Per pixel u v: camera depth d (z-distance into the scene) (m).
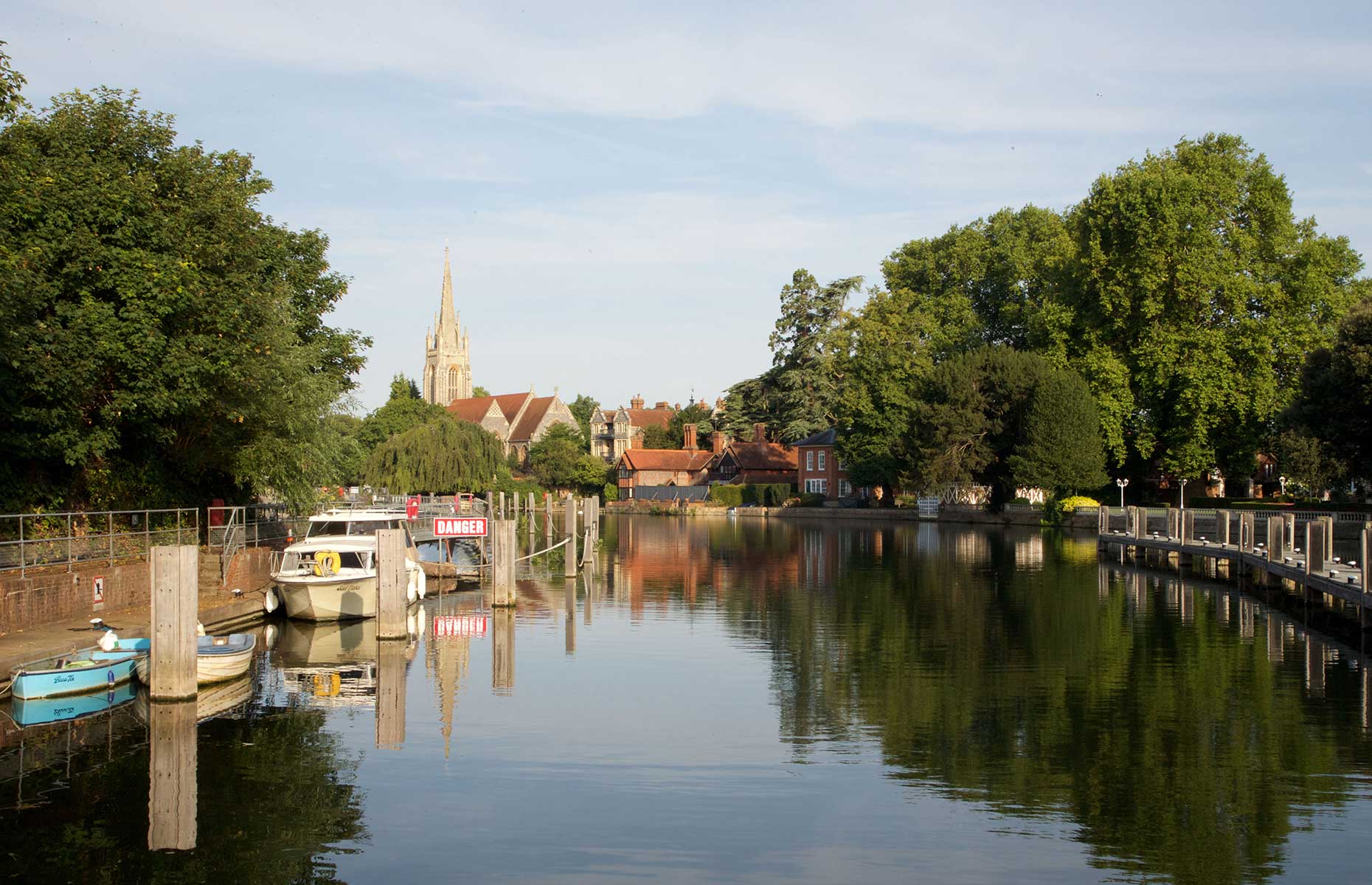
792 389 111.00
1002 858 12.50
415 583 34.38
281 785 14.94
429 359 185.88
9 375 22.62
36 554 24.66
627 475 130.88
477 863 12.37
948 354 90.12
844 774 15.52
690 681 21.58
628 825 13.48
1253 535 38.06
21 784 14.92
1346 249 70.31
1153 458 72.88
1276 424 60.38
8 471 26.02
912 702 19.75
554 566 47.78
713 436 133.38
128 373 25.66
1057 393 69.44
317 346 40.31
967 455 76.81
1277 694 20.23
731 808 14.12
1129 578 40.22
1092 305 69.12
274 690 20.83
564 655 24.59
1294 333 64.88
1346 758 16.14
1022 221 93.94
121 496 30.53
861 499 101.44
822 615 30.66
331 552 29.73
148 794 14.55
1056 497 73.06
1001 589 36.94
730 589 37.47
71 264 24.44
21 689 17.83
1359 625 28.09
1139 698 19.97
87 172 25.58
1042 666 22.98
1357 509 66.19
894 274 101.50
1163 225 64.56
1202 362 63.62
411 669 22.92
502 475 77.62
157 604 18.95
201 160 30.31
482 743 17.08
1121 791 14.76
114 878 11.90
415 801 14.35
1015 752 16.52
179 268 25.81
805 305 111.94
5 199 23.59
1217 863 12.34
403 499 64.56
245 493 39.47
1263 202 66.94
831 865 12.30
